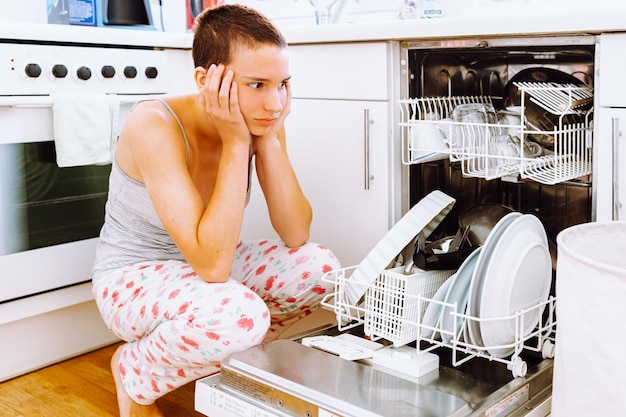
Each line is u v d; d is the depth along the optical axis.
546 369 1.32
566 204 1.74
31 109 1.79
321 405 1.16
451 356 1.48
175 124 1.48
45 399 1.77
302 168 1.89
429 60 1.73
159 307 1.43
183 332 1.38
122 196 1.57
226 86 1.36
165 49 2.12
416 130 1.61
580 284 1.03
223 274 1.42
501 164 1.58
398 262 1.58
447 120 1.64
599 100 1.37
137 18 2.22
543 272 1.42
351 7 2.36
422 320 1.40
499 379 1.36
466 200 1.90
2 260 1.78
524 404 1.26
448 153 1.54
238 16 1.38
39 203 1.85
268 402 1.24
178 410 1.69
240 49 1.35
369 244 1.78
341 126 1.78
